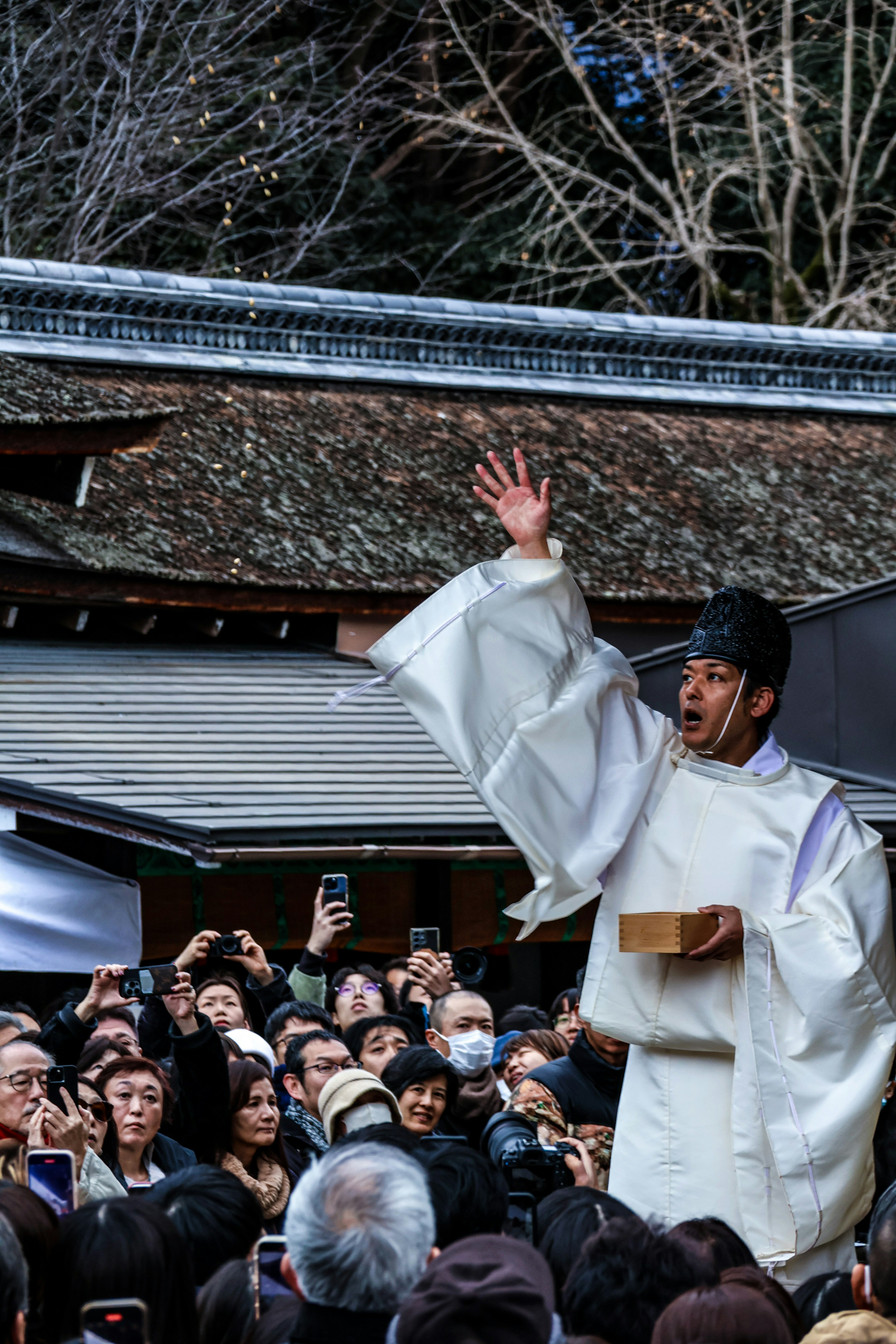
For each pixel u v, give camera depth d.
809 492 19.09
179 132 25.55
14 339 17.39
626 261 30.50
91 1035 7.54
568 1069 6.96
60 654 14.38
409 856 11.12
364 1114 5.93
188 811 10.73
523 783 5.32
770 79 29.06
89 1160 6.07
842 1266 5.26
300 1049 7.34
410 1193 3.81
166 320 18.20
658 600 15.93
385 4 28.44
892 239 30.03
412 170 29.91
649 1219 4.60
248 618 15.39
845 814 5.43
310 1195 3.82
